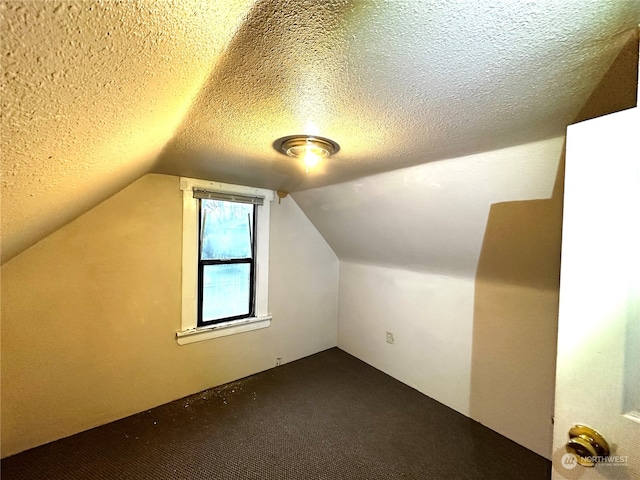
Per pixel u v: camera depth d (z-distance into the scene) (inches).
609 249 24.0
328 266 132.1
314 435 77.3
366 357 122.7
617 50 26.1
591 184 24.8
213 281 99.7
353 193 89.4
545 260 66.1
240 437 75.6
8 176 23.0
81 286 73.9
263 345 112.0
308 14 21.5
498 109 38.7
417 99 36.2
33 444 68.7
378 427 81.4
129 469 64.1
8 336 65.4
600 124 24.3
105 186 56.7
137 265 82.2
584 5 21.0
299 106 38.4
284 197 114.0
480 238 73.5
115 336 79.5
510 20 22.4
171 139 52.9
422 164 64.7
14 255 61.1
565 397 26.5
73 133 23.9
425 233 84.8
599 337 24.6
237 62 27.9
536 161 51.6
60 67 15.2
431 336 97.9
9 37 11.8
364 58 27.5
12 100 15.2
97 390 77.2
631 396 23.4
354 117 41.8
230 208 102.0
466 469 66.8
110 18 14.1
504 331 79.0
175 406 87.9
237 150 59.6
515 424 76.5
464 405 88.2
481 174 60.1
